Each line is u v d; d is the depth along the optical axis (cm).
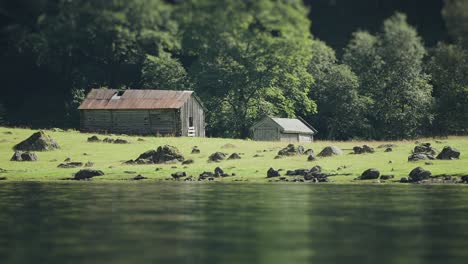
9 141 9306
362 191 4716
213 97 14725
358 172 6328
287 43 14588
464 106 14862
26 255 2120
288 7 14900
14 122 15650
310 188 5103
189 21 15200
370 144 9056
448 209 3397
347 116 15025
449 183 5541
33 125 15538
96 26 15838
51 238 2470
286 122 12575
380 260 2008
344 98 14912
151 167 7206
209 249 2219
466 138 9981
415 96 14862
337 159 7312
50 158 8125
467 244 2298
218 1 15038
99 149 8844
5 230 2688
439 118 15012
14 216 3177
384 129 15200
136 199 4119
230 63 14938
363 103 15075
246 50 14850
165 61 15088
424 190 4788
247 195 4400
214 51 15050
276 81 14875
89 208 3547
